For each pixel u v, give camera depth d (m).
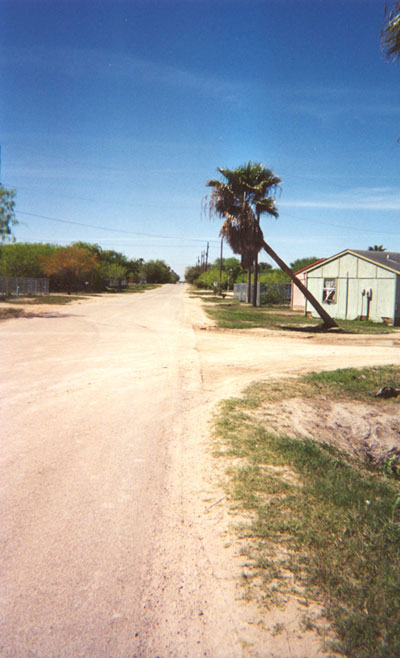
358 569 2.93
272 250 21.00
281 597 2.69
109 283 79.25
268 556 3.09
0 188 27.08
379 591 2.72
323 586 2.78
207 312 28.77
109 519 3.67
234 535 3.38
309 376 9.98
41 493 4.14
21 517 3.69
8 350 12.35
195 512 3.78
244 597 2.70
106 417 6.56
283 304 39.28
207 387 8.63
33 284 46.72
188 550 3.22
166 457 5.06
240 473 4.50
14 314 23.28
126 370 10.04
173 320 22.56
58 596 2.74
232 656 2.29
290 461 4.88
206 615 2.57
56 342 14.04
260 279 51.12
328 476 4.50
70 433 5.85
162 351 12.80
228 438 5.57
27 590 2.79
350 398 8.63
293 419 6.88
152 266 164.88
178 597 2.72
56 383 8.64
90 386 8.45
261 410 7.06
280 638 2.39
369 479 4.87
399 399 8.90
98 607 2.64
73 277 54.75
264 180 20.97
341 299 26.86
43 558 3.12
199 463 4.85
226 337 16.89
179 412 6.84
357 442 6.91
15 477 4.48
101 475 4.56
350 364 11.94
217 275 76.19
